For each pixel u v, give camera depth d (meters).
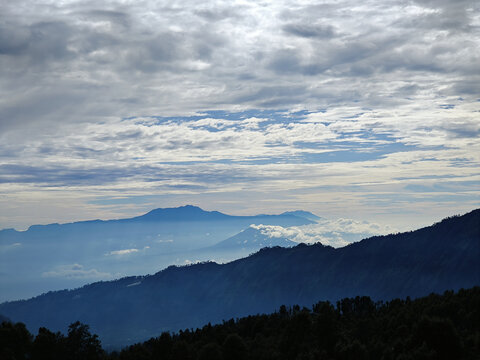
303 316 175.88
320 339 169.38
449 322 146.88
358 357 150.25
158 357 177.62
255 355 170.12
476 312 178.88
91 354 181.00
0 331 169.75
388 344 160.62
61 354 177.00
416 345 145.62
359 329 191.25
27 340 175.75
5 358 161.50
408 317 184.25
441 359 141.12
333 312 175.62
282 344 175.00
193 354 175.25
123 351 185.12
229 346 166.12
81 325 185.12
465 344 150.12
